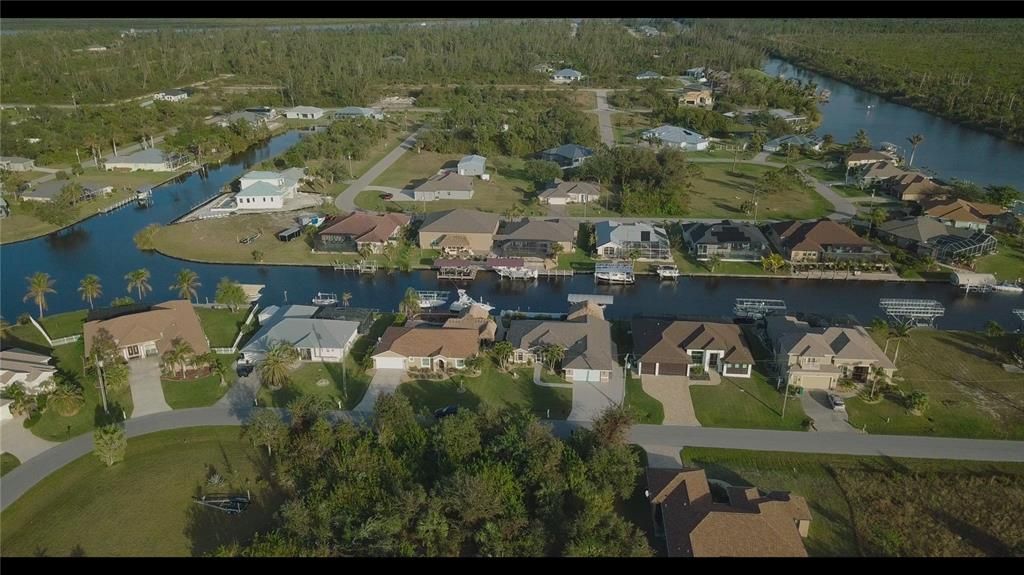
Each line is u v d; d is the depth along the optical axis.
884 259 124.81
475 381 88.62
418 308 105.88
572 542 58.66
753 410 82.81
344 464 67.06
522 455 67.75
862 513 66.06
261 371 86.88
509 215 150.00
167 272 125.12
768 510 62.09
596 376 88.75
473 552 60.84
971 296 115.12
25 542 62.81
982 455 74.69
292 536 60.03
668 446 76.12
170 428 78.88
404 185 175.38
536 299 114.75
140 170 188.62
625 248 129.00
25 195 157.50
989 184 176.00
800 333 90.38
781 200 162.62
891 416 81.56
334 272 125.31
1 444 75.75
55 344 96.94
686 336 93.19
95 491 69.06
